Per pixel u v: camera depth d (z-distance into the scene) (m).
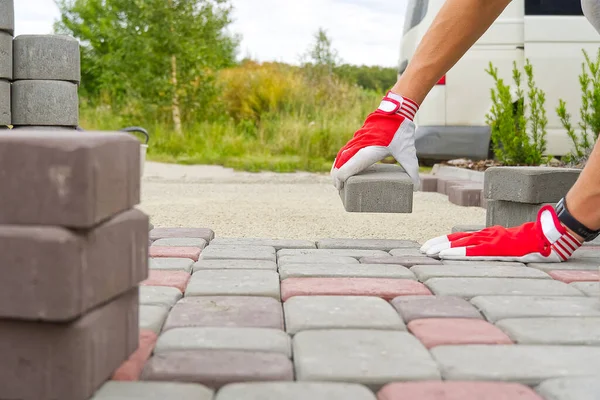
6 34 3.14
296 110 12.42
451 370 1.29
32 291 1.06
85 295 1.09
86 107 15.23
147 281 1.98
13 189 1.07
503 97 5.83
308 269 2.17
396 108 2.62
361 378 1.25
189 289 1.90
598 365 1.33
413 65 2.64
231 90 13.26
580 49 6.62
